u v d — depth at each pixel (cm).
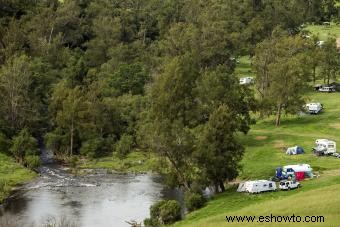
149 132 9775
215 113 9600
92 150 13462
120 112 14812
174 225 8081
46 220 8700
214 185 9788
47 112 14900
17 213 9125
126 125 14788
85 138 13788
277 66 14150
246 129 12456
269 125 14300
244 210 7119
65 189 10750
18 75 14112
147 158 13138
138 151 13688
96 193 10462
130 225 8581
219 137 9475
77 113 13675
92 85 15662
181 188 10744
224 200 8788
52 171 12250
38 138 14550
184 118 12425
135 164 12681
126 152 13400
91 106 13988
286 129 13812
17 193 10431
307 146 12069
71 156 13300
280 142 12575
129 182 11319
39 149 13975
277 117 14225
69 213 9169
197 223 6994
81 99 13862
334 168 10106
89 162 13038
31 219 8769
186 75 13000
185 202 9306
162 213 8500
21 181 11319
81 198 10125
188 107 12469
